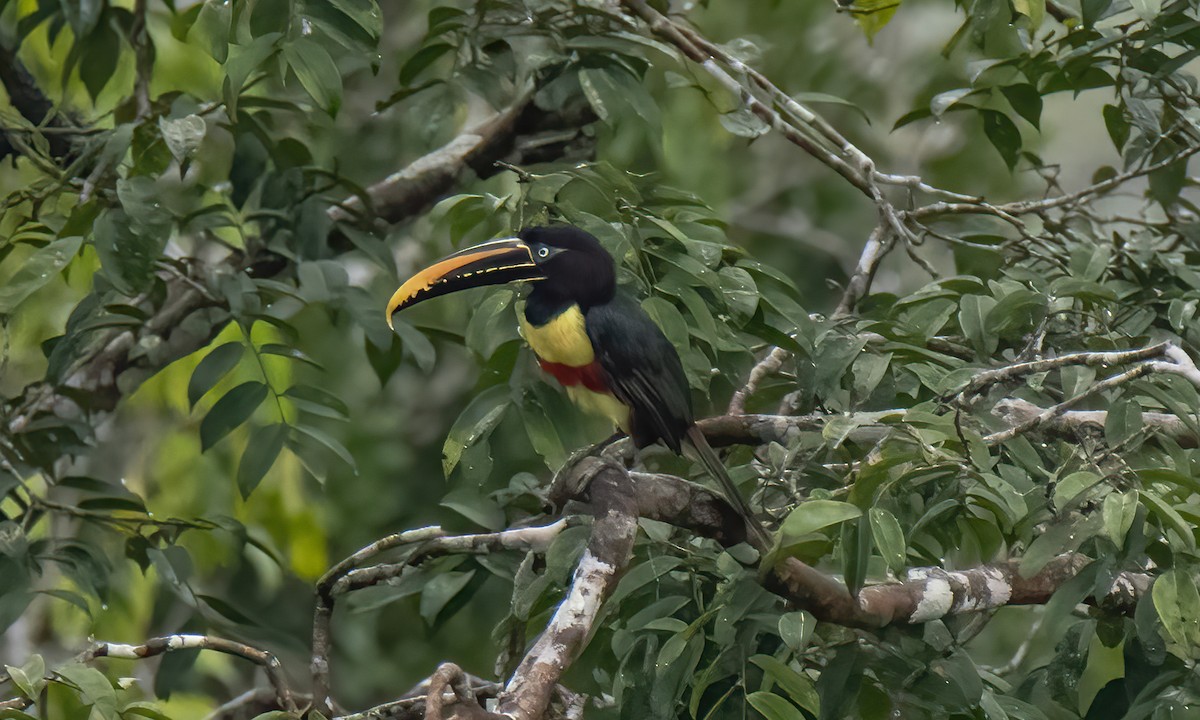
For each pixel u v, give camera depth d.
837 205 16.61
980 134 15.02
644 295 7.77
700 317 7.07
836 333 7.44
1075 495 5.41
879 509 5.45
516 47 9.77
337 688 14.62
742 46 9.35
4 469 8.31
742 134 8.43
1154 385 6.43
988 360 7.23
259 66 8.39
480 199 7.62
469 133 10.76
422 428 16.11
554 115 10.56
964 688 6.00
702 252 7.27
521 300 7.79
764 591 6.02
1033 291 7.25
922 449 5.75
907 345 7.46
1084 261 7.93
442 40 9.09
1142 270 8.38
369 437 14.82
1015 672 8.80
